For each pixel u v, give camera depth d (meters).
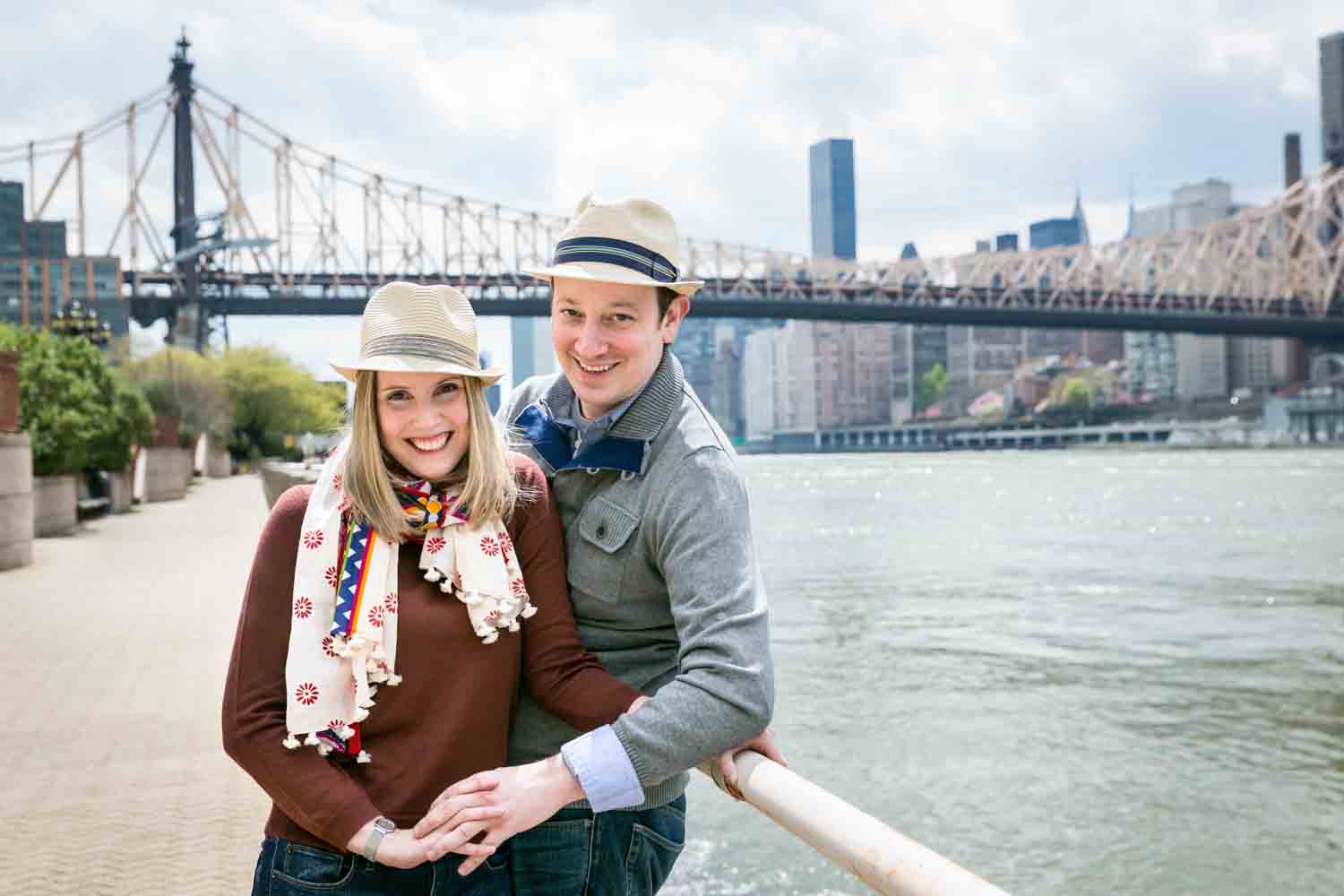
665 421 2.03
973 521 36.47
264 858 1.99
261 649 1.91
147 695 7.16
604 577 2.04
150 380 58.78
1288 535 30.39
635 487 2.01
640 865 2.15
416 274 88.31
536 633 2.03
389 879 1.92
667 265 2.04
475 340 2.00
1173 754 7.89
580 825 2.10
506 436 2.27
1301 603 16.80
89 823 4.67
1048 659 11.80
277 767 1.86
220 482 52.22
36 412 20.14
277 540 1.95
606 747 1.78
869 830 1.43
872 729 8.49
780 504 48.78
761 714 1.79
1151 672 11.14
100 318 88.00
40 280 109.69
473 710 1.93
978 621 14.81
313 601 1.89
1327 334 113.69
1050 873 5.79
